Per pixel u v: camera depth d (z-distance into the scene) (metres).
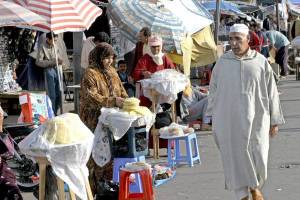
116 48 18.16
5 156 8.63
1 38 16.03
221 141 8.90
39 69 16.28
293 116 18.12
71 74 20.88
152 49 13.21
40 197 8.08
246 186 8.88
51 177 8.23
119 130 9.88
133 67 13.80
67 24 13.03
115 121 9.87
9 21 11.86
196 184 10.94
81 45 16.44
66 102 20.58
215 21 21.56
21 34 17.00
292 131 15.75
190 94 15.91
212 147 14.09
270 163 12.28
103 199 9.64
